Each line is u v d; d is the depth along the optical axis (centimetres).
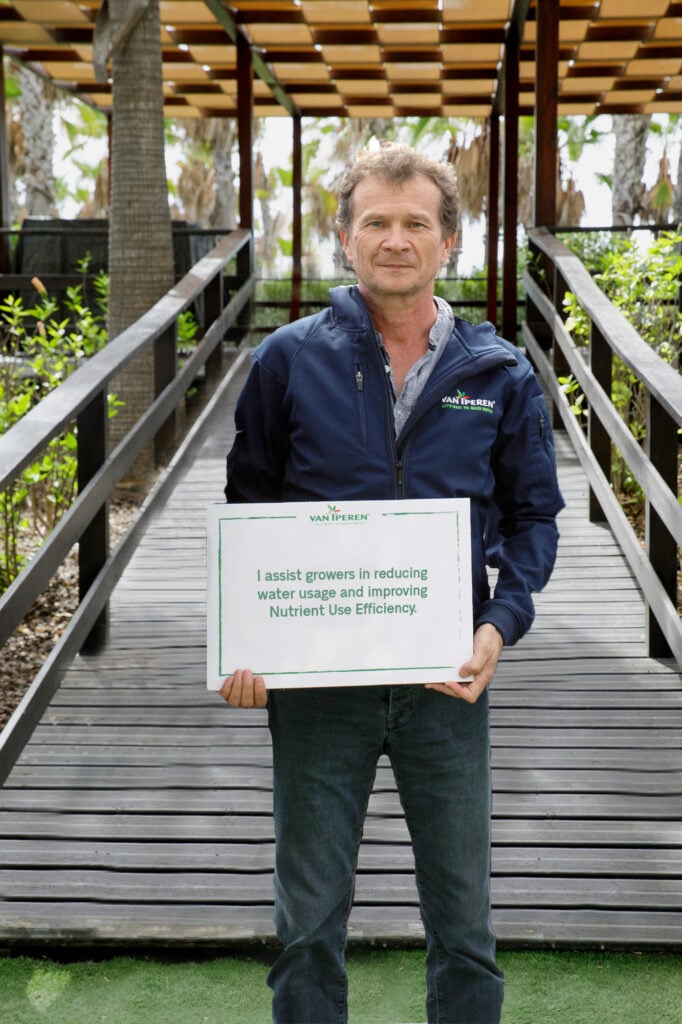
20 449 297
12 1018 227
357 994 234
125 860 277
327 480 182
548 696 364
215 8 877
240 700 175
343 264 196
